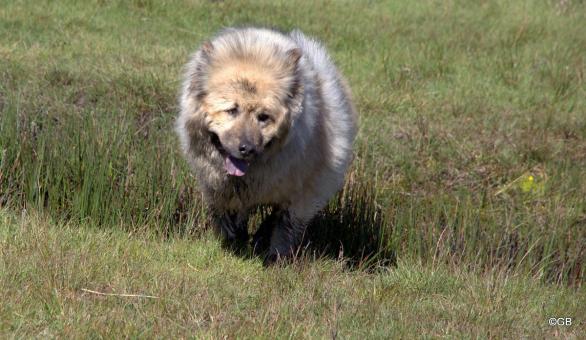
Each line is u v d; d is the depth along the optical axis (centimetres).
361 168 2558
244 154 1750
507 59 3681
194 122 1850
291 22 3744
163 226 2239
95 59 3073
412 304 1870
